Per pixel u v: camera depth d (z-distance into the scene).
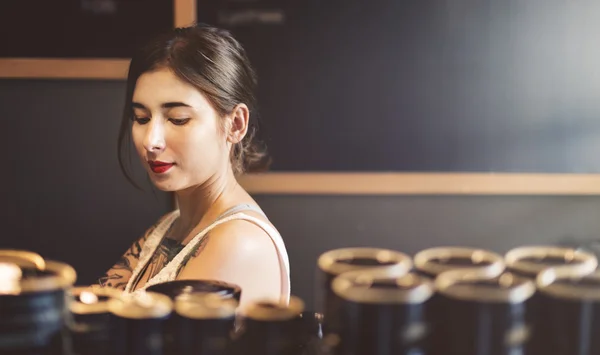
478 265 0.74
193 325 0.69
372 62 2.36
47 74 2.34
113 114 2.38
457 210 2.42
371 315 0.64
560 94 2.39
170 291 0.77
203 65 1.22
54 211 2.40
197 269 1.16
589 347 0.65
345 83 2.37
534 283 0.67
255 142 1.51
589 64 2.38
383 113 2.38
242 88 1.32
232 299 0.77
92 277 2.42
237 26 2.34
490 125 2.40
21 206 2.39
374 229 2.42
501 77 2.38
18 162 2.38
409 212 2.42
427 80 2.38
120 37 2.34
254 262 1.16
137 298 0.72
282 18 2.34
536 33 2.36
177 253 1.32
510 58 2.37
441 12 2.35
